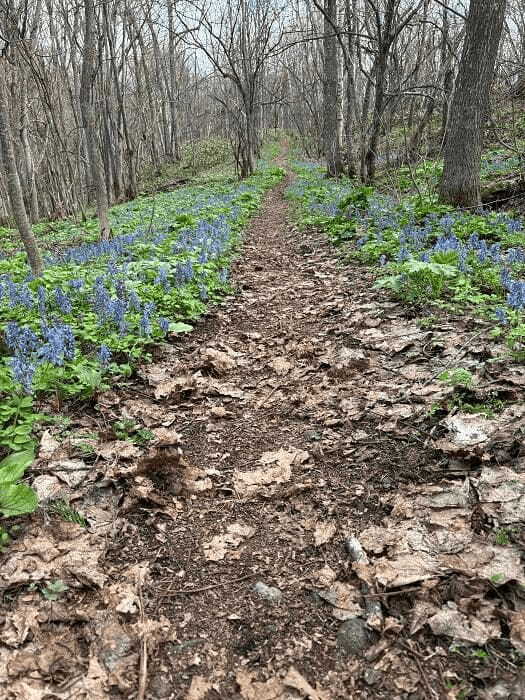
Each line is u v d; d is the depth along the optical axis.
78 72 27.48
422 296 6.06
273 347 5.74
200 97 63.69
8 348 5.00
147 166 41.31
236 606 2.52
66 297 5.82
